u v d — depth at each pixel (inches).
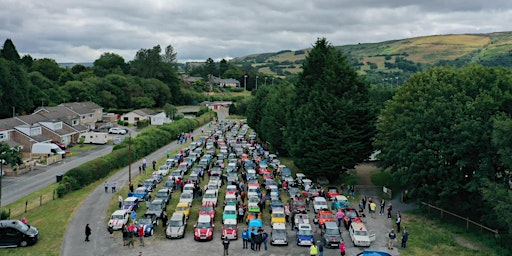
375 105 2454.5
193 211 1902.1
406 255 1428.4
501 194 1385.3
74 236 1561.3
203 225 1584.6
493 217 1565.0
